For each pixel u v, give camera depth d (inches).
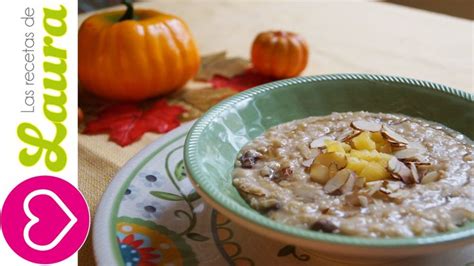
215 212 19.1
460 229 16.2
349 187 18.1
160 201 19.3
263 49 27.3
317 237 15.5
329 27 32.4
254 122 21.0
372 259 17.0
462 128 20.5
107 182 21.0
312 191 18.2
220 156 19.5
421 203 17.6
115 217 18.5
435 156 19.4
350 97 21.8
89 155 22.4
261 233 16.1
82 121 24.6
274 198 18.1
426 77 26.8
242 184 18.7
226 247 17.9
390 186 18.1
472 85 26.1
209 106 25.6
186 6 35.4
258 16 34.0
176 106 25.7
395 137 19.7
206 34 31.8
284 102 21.5
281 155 19.8
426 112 21.1
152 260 17.4
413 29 31.9
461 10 42.7
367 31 31.8
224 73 28.0
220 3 35.9
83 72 25.7
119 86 25.4
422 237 15.7
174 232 18.3
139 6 35.3
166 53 25.7
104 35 25.4
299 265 17.5
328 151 19.1
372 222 17.0
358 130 19.8
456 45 30.0
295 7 35.3
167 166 20.6
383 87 21.6
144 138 23.7
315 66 28.1
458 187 18.1
